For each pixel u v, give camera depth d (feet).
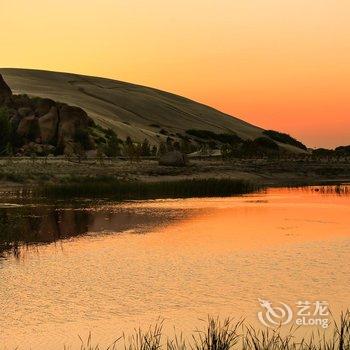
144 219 138.41
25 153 383.45
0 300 65.36
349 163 400.26
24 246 99.35
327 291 66.95
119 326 56.29
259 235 111.75
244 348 45.44
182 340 51.60
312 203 182.19
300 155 467.52
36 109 428.56
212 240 105.50
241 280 72.90
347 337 50.78
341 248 95.55
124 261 85.87
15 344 51.85
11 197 197.77
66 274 77.51
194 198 200.13
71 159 333.42
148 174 288.30
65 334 54.29
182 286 70.54
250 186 258.37
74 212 153.28
